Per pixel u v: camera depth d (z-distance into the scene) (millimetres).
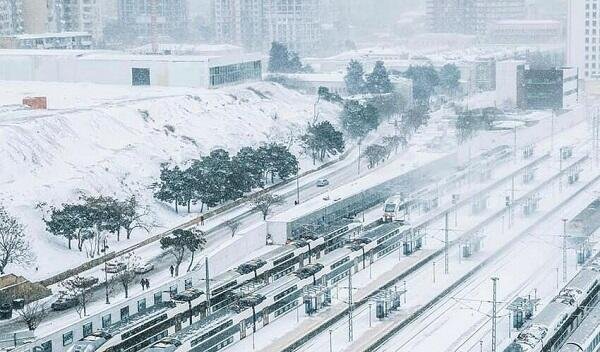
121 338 182000
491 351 182625
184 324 197250
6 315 199375
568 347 173500
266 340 191750
